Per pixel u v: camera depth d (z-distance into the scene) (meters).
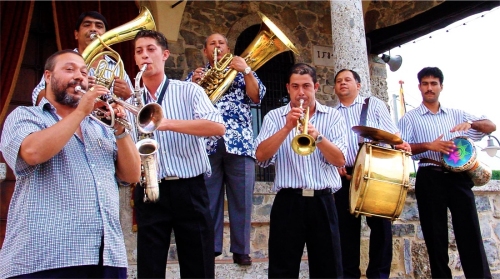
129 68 8.00
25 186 3.05
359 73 6.27
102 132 3.38
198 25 9.18
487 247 7.17
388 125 5.45
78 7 7.91
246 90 5.43
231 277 5.43
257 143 4.70
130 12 8.24
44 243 2.95
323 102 9.99
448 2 9.15
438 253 5.60
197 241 3.85
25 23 7.57
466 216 5.59
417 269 6.64
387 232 5.28
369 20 10.30
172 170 3.88
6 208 7.34
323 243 4.37
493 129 5.86
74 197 3.07
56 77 3.19
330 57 10.21
